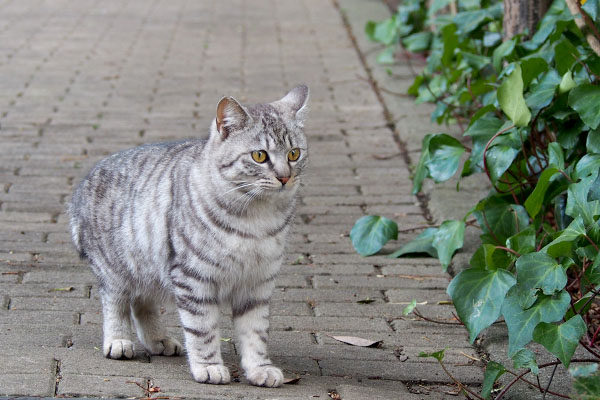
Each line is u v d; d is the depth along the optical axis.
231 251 1.82
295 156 1.87
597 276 1.90
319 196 2.51
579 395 1.66
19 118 2.85
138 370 1.83
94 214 1.93
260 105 1.90
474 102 2.73
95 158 2.63
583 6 2.19
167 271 1.85
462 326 2.03
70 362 1.83
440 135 2.22
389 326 2.03
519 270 1.86
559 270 1.84
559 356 1.76
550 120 2.19
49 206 2.40
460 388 1.84
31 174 2.54
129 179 1.92
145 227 1.87
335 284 2.16
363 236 2.27
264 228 1.83
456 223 2.16
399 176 2.61
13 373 1.77
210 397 1.76
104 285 1.92
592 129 2.04
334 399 1.79
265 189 1.82
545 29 2.38
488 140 2.15
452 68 2.80
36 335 1.92
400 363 1.91
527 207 2.03
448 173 2.17
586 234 1.91
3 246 2.23
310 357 1.92
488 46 2.65
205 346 1.83
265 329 1.86
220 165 1.82
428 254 2.27
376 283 2.17
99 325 1.98
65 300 2.05
